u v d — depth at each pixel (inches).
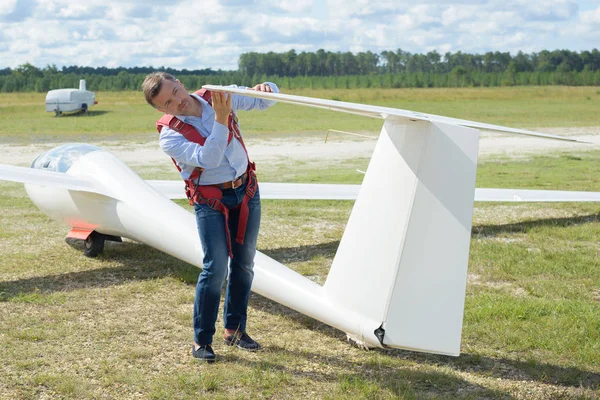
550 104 1491.1
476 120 1021.8
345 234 128.6
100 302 175.0
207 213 130.0
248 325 158.4
